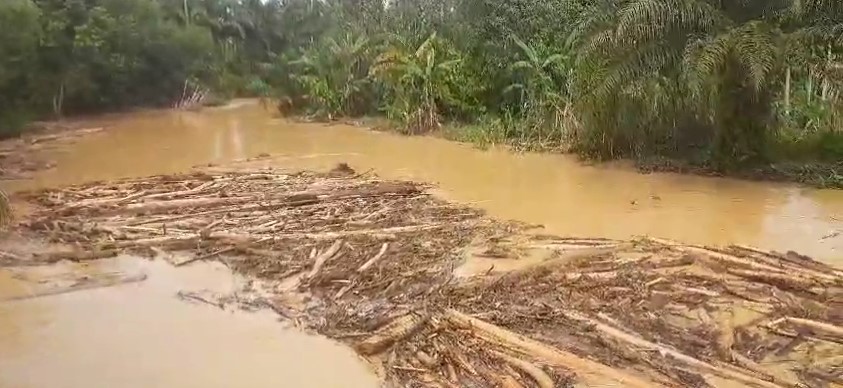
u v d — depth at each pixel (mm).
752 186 11211
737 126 11852
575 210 9930
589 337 5801
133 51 26219
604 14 12992
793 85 12531
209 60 31766
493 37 19219
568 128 14922
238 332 6199
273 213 10000
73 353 5785
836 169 11562
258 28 36969
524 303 6531
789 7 11469
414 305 6559
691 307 6359
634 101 12484
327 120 23062
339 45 24359
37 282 7484
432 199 10750
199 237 8766
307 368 5508
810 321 5914
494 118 18312
